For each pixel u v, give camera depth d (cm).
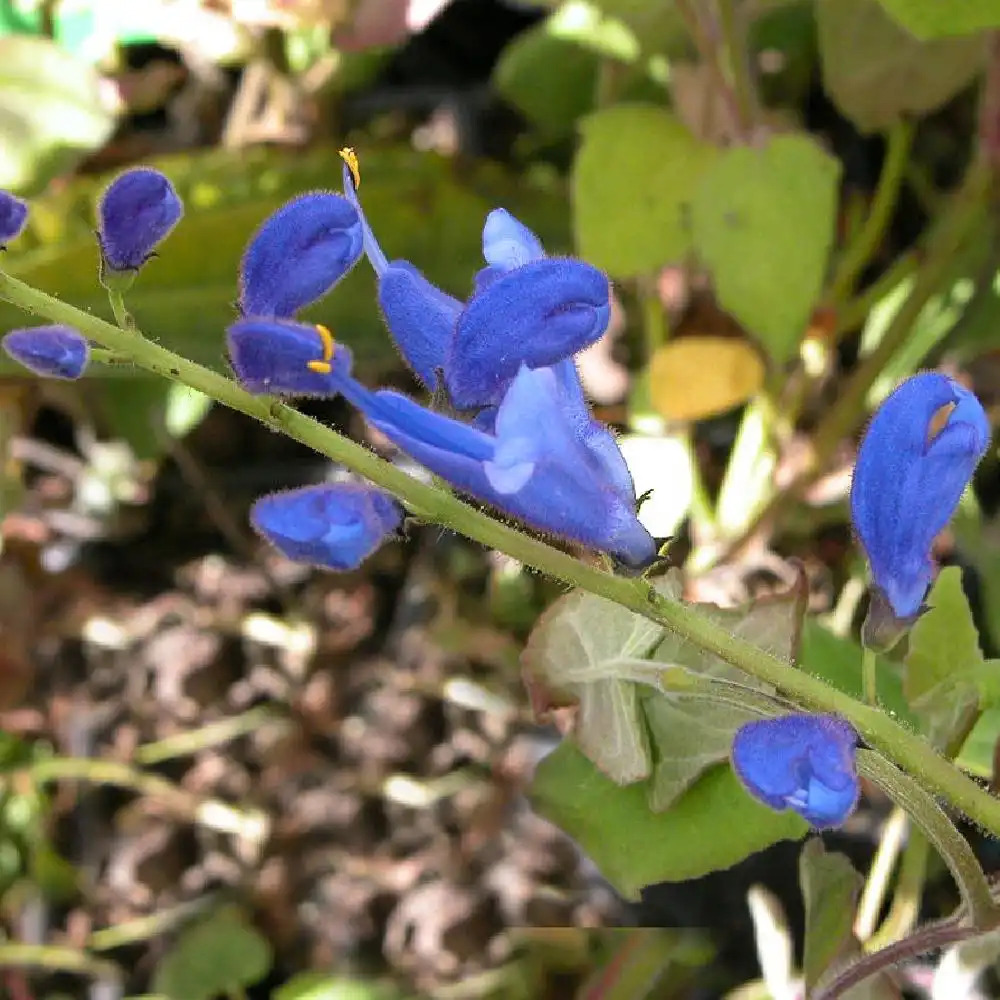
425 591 29
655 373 23
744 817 19
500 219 16
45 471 31
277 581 29
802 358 26
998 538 24
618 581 15
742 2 23
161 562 30
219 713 29
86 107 23
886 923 21
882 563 15
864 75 23
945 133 28
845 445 26
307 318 25
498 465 14
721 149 22
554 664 19
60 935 29
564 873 27
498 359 15
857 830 24
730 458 28
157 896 29
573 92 28
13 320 23
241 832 29
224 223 24
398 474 15
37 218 25
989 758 20
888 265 28
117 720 30
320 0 22
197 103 30
